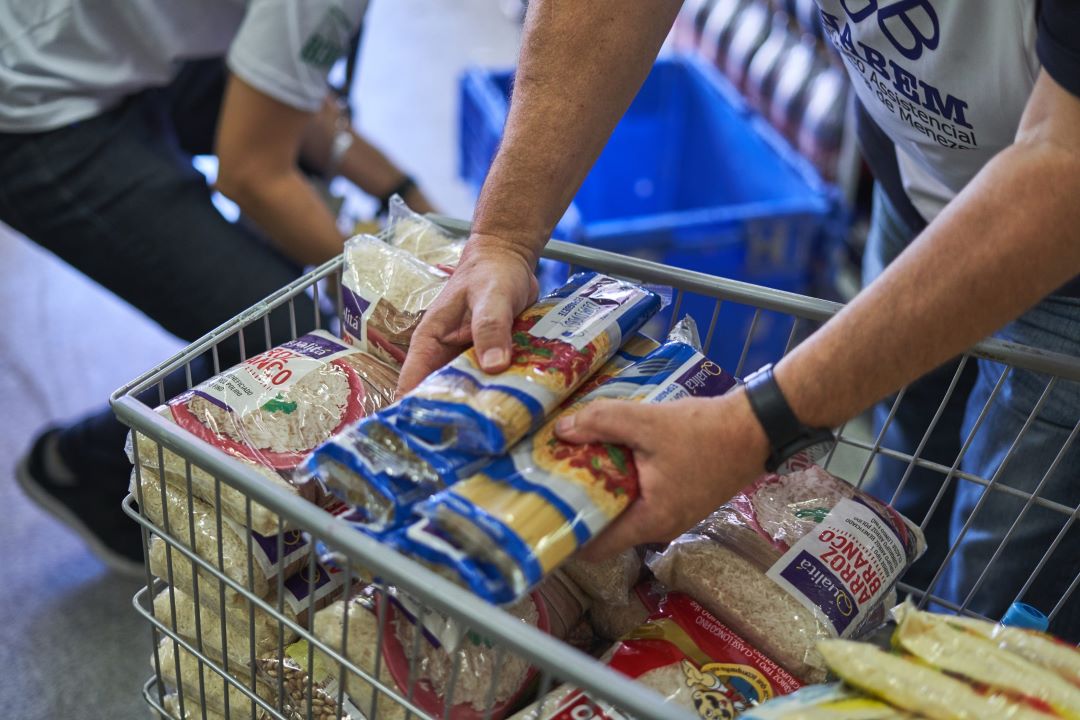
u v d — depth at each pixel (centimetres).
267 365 101
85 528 194
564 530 79
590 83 105
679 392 93
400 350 106
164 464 91
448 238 119
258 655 97
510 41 400
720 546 99
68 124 157
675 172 292
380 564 74
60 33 152
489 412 83
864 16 109
